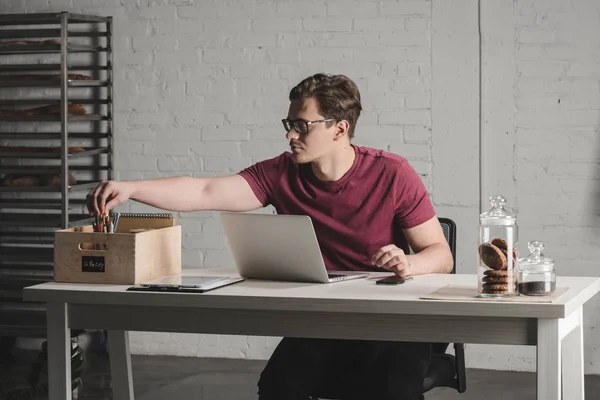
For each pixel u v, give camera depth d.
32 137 5.58
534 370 5.45
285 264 2.98
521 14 5.33
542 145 5.35
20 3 5.89
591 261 5.33
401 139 5.51
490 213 2.62
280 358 3.10
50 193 6.02
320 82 3.17
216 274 3.20
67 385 2.88
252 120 5.68
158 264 3.05
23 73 5.96
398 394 2.90
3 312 5.80
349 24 5.53
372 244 3.29
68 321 2.88
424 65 5.46
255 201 3.41
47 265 5.91
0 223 5.62
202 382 5.23
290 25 5.60
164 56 5.76
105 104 5.88
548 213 5.36
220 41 5.70
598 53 5.25
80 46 5.58
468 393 4.96
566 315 2.48
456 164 5.46
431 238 3.29
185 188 3.31
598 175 5.30
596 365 5.36
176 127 5.77
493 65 5.38
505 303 2.50
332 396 3.07
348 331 2.68
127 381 3.51
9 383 5.12
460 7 5.41
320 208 3.31
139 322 2.84
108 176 5.86
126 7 5.78
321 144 3.17
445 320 2.60
